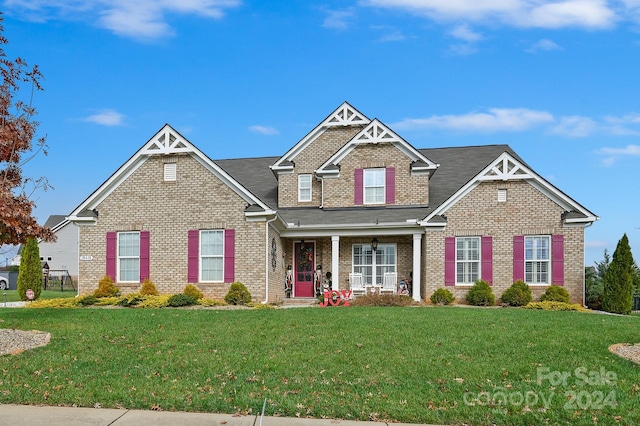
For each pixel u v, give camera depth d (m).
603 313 20.62
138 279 23.91
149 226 23.89
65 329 14.31
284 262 26.58
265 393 9.05
